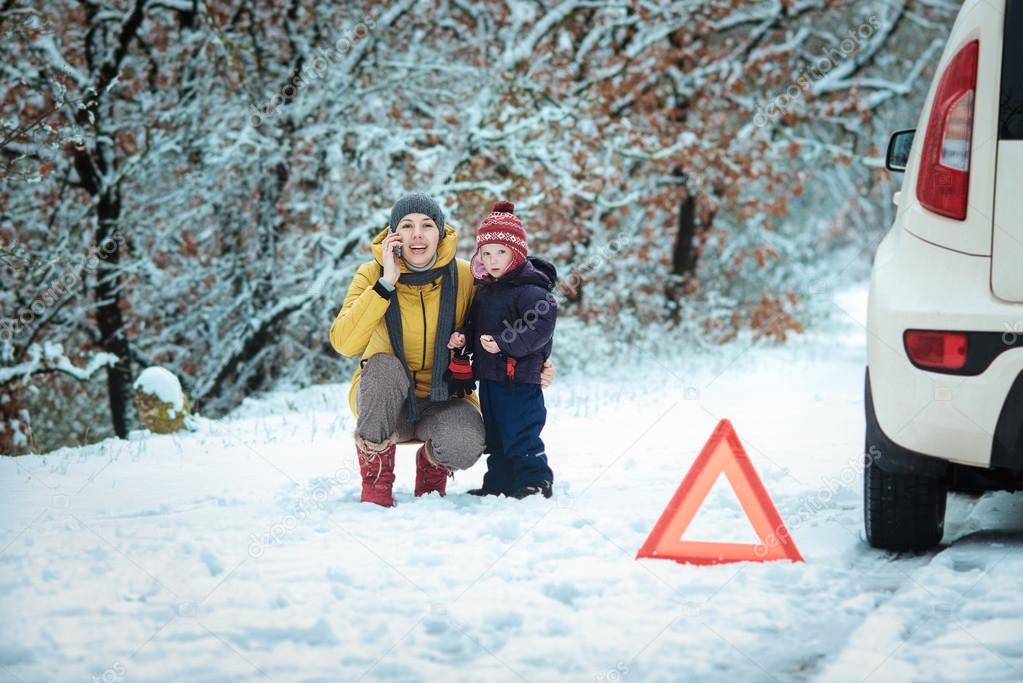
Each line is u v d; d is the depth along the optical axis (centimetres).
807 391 1452
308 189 2144
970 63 527
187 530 611
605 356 2128
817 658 411
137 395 1174
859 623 448
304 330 2138
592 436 1007
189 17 2073
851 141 2689
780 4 2547
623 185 2533
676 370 1931
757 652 417
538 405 693
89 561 549
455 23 2273
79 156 1931
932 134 536
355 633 440
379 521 618
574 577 511
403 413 691
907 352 523
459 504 668
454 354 689
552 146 2078
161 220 2073
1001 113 518
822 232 3506
